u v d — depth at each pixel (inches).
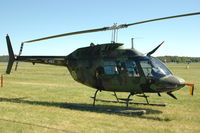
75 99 533.6
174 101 526.0
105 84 404.2
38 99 520.1
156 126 306.7
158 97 584.7
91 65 417.4
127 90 389.1
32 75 1280.8
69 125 295.3
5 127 278.4
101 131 273.7
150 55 382.3
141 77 366.6
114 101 491.2
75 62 440.8
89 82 426.9
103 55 408.8
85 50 436.1
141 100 539.8
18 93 607.5
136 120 335.6
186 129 298.0
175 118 358.0
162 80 350.9
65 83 897.5
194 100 540.7
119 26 382.6
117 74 386.9
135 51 385.1
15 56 524.1
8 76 1170.6
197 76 1400.1
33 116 337.1
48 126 288.0
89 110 402.3
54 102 485.7
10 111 366.6
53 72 1625.2
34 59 499.2
